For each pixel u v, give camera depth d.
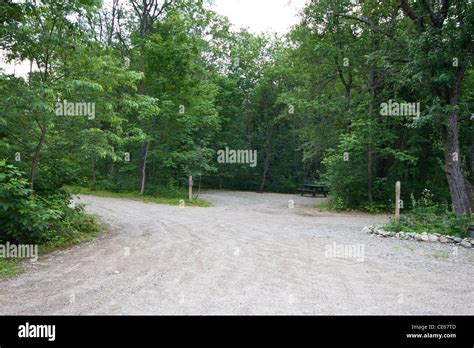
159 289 5.07
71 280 5.45
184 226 10.62
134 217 12.18
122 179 21.81
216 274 5.83
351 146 16.11
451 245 8.49
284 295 4.89
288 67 28.02
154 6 20.45
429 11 10.32
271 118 31.19
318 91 19.52
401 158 15.59
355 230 10.62
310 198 24.39
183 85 19.78
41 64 7.87
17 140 7.89
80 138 8.74
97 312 4.27
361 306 4.57
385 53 13.08
